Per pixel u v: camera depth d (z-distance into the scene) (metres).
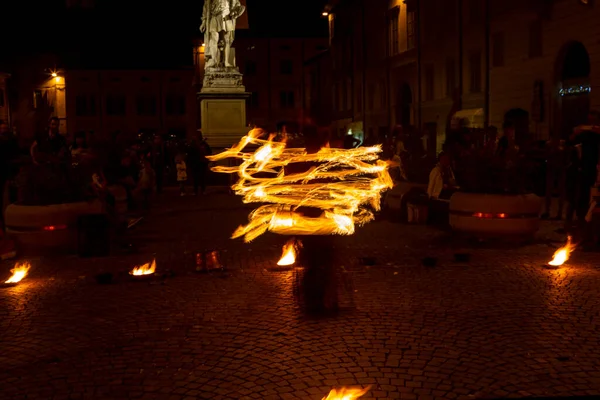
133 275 9.41
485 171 12.16
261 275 9.45
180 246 12.20
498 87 30.91
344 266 9.99
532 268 9.73
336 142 9.91
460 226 12.16
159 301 8.06
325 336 6.54
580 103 25.02
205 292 8.48
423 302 7.84
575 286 8.55
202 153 23.69
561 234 12.95
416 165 16.00
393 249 11.52
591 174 12.49
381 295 8.20
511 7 29.08
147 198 18.89
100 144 16.31
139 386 5.30
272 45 74.75
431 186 14.55
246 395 5.09
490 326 6.82
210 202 20.89
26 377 5.55
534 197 11.90
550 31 26.20
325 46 75.19
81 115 74.56
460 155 15.33
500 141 16.56
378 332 6.64
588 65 24.58
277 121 75.12
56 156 13.06
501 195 11.81
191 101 77.25
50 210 11.16
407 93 44.59
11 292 8.69
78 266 10.41
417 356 5.92
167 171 29.97
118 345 6.37
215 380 5.41
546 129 26.80
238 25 32.31
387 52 46.47
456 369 5.58
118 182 16.53
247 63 74.75
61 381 5.44
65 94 73.44
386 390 5.13
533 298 7.97
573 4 24.44
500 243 11.94
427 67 39.84
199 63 71.88
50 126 14.27
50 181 11.61
